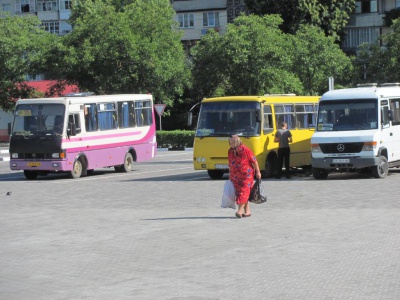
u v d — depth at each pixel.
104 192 30.09
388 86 36.06
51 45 73.00
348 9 92.00
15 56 79.75
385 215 20.48
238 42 71.12
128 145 42.72
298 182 32.16
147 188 31.27
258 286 12.45
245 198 20.92
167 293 12.18
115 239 18.02
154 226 19.94
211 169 35.06
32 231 19.88
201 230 18.94
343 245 16.05
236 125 34.69
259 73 71.12
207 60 73.12
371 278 12.78
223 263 14.58
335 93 34.00
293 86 70.62
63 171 39.16
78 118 38.94
